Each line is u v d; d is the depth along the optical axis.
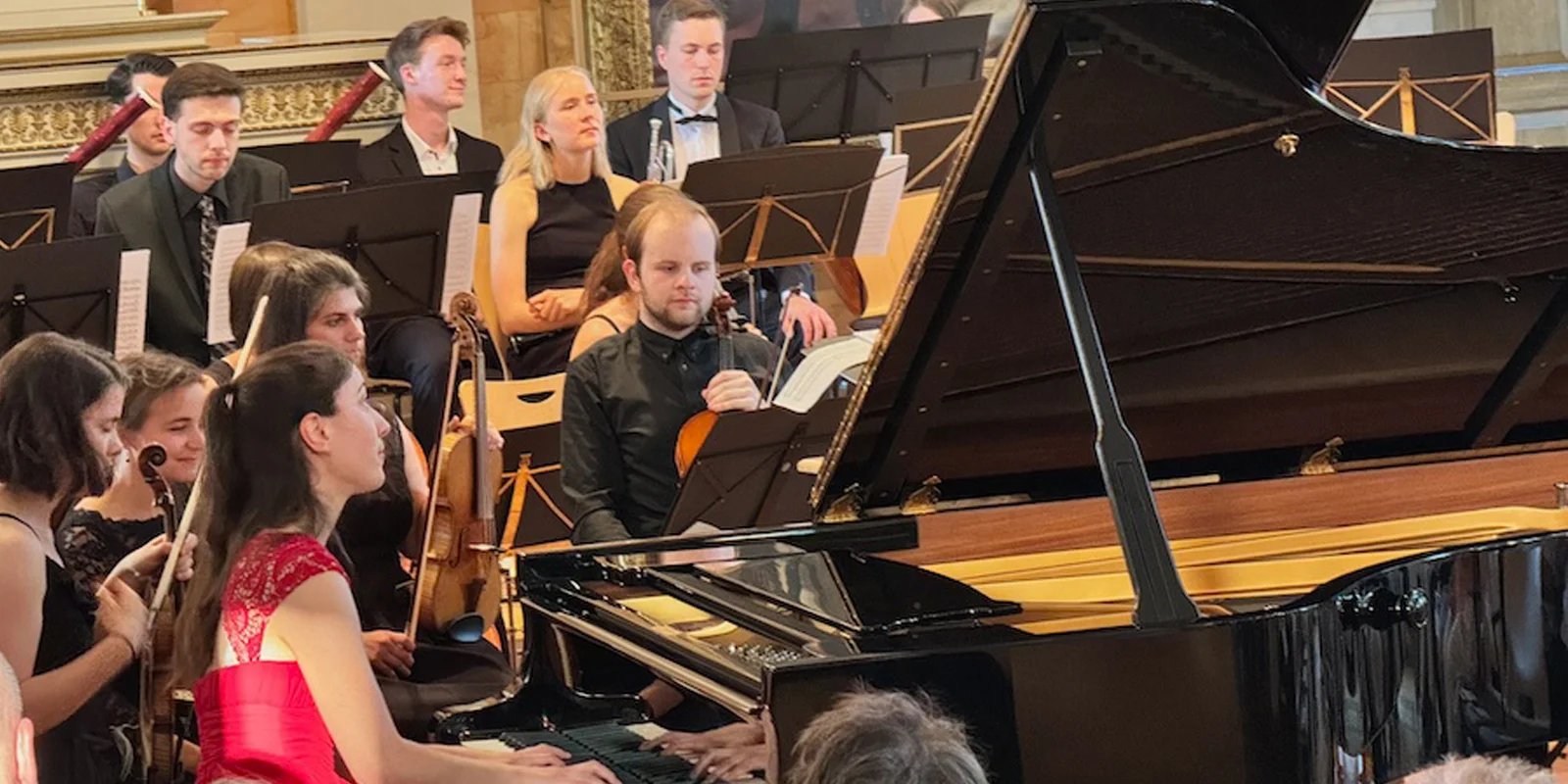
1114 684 3.31
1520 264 4.45
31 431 4.31
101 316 6.75
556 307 8.33
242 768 3.79
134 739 4.53
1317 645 3.52
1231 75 3.64
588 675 4.11
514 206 8.52
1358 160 4.00
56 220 7.54
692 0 10.01
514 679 4.32
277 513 3.96
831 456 4.29
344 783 3.90
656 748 3.88
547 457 6.41
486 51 12.27
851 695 3.18
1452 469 4.93
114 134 8.88
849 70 10.21
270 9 11.61
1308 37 3.66
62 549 4.81
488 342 8.56
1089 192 3.91
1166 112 3.70
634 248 5.79
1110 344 4.40
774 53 10.05
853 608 3.75
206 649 3.92
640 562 4.38
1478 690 3.88
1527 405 4.89
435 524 5.45
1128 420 4.66
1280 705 3.44
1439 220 4.25
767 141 10.09
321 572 3.85
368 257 7.52
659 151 9.93
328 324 5.54
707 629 3.71
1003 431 4.43
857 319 9.41
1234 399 4.67
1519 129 12.86
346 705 3.78
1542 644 3.96
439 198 7.56
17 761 1.96
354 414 4.02
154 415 4.97
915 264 3.75
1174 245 4.15
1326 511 4.83
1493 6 12.84
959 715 3.23
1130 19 3.42
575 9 12.32
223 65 9.96
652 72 12.47
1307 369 4.64
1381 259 4.36
